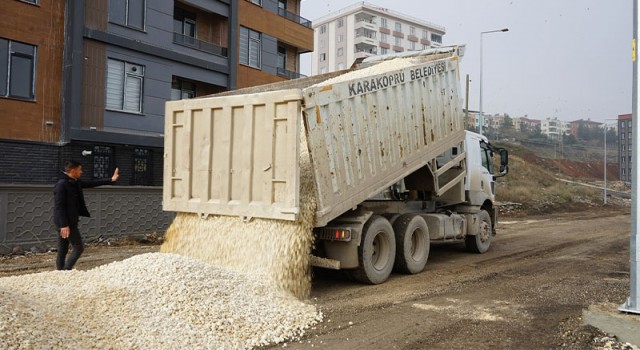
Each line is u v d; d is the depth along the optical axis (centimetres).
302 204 644
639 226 481
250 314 512
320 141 652
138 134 1716
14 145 1412
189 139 736
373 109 767
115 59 1670
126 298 483
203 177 719
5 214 1109
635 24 493
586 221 2289
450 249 1214
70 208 703
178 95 2098
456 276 848
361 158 736
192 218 739
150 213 1476
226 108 696
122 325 441
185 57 1928
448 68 1002
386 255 795
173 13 1988
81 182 727
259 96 655
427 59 1029
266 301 555
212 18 2219
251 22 2333
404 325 547
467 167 1109
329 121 670
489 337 508
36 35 1458
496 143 6706
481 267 949
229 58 2183
